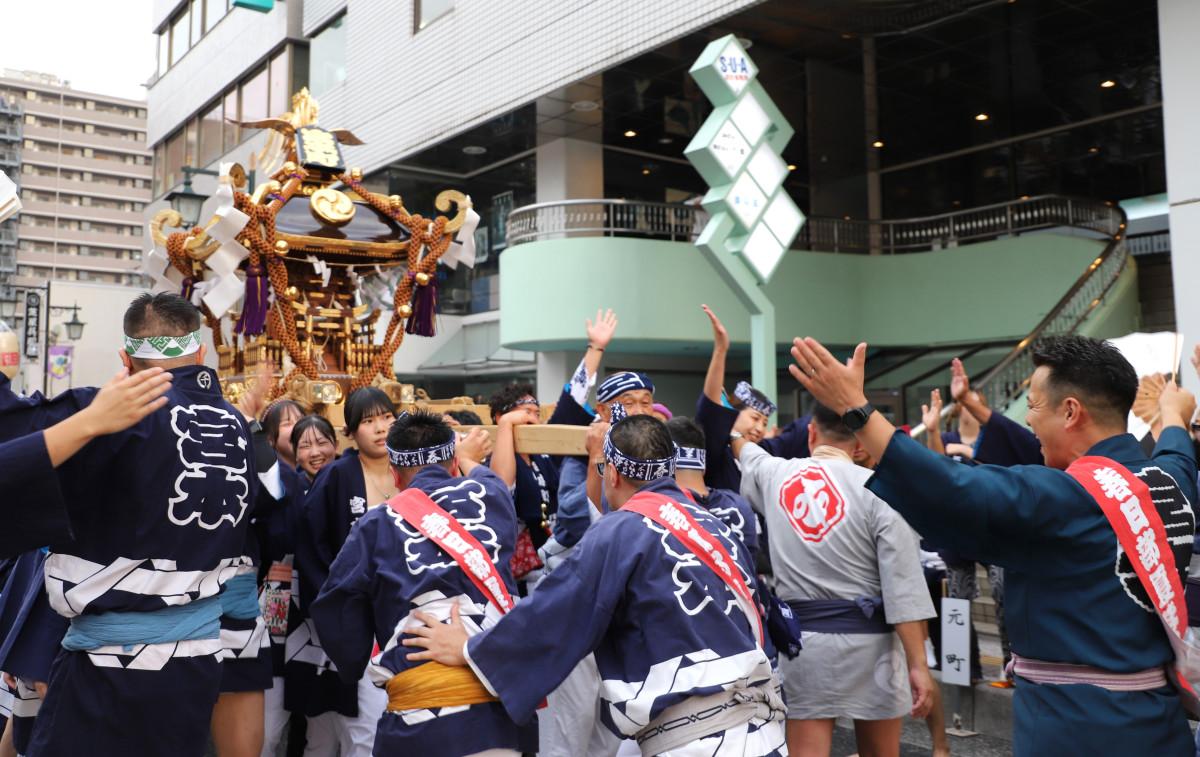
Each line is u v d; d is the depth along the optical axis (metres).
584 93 13.70
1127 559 2.10
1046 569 2.15
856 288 16.36
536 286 14.44
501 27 14.44
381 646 2.76
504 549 2.88
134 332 2.71
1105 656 2.10
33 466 2.11
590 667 3.77
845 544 3.38
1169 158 9.20
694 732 2.34
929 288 15.93
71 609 2.49
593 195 16.41
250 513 2.85
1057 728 2.12
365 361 5.18
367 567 2.81
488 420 5.11
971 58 14.19
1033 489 2.12
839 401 2.15
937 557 5.93
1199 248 8.92
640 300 14.32
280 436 4.20
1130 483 2.14
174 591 2.58
